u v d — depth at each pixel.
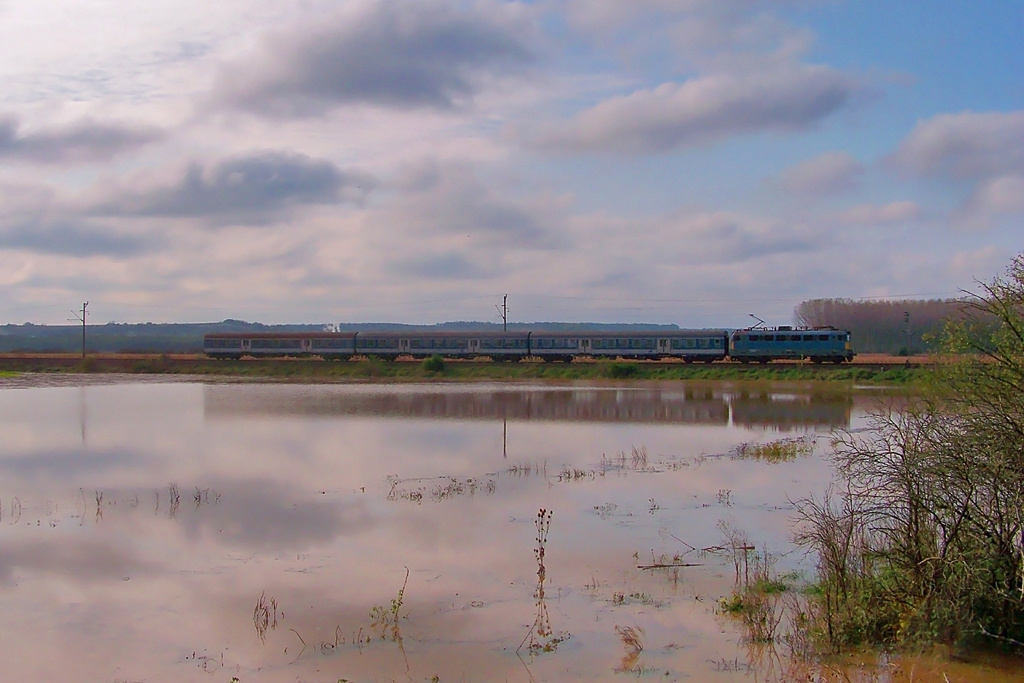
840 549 17.58
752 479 33.75
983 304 16.20
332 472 35.56
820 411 60.69
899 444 16.95
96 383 90.81
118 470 35.94
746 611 18.12
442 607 18.97
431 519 26.94
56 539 24.59
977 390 16.00
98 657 16.45
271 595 19.84
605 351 99.25
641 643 16.83
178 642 17.17
